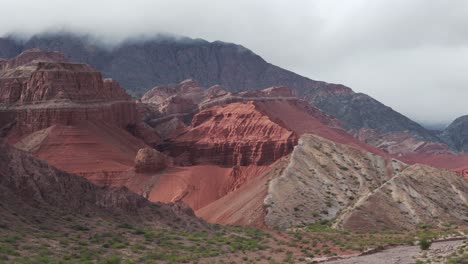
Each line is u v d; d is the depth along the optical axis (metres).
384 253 87.06
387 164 140.25
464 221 119.00
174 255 77.38
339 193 127.75
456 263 69.44
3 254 63.59
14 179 86.75
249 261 78.94
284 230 111.12
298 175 131.38
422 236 103.06
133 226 90.31
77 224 83.88
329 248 92.69
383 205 118.62
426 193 125.94
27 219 79.88
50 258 66.44
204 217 129.38
